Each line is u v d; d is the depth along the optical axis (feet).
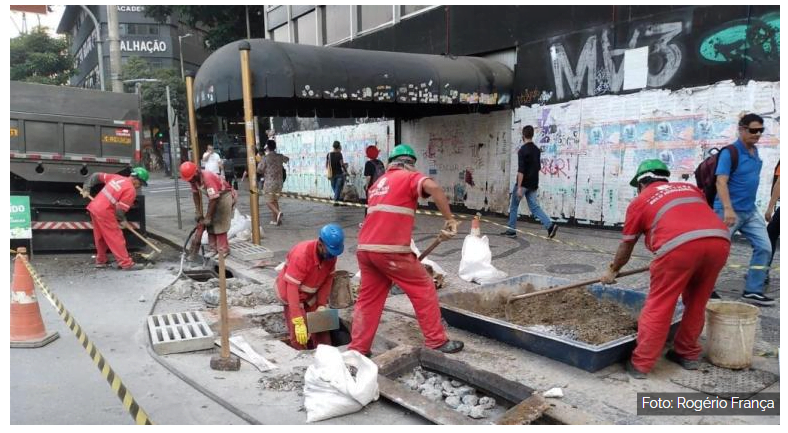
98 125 27.25
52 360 13.73
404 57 30.96
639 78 27.55
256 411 10.96
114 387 10.29
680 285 11.71
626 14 27.81
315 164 54.24
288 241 29.78
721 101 24.76
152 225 36.70
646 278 20.12
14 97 25.44
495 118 35.14
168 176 102.83
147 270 23.86
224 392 11.82
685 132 26.07
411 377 12.67
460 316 15.02
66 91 26.66
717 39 24.66
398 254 13.26
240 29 79.66
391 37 42.45
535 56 32.27
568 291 16.81
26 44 120.88
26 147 25.67
